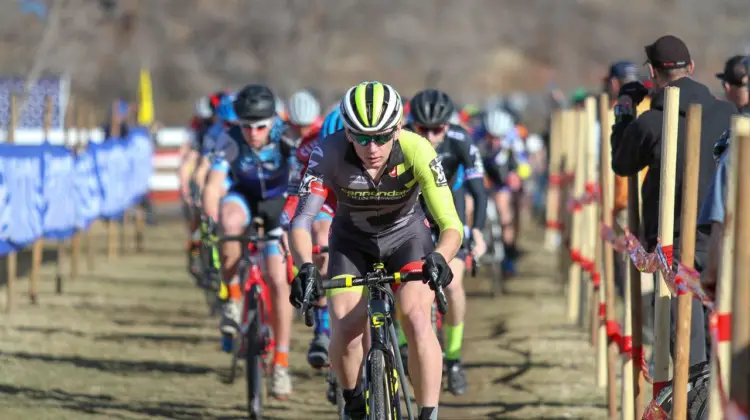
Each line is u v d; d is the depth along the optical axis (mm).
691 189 11664
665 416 12898
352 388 14062
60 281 32594
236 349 20953
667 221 12820
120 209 43812
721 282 9820
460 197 19781
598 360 20969
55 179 31672
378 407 12594
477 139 36500
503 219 35969
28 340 24719
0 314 28000
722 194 11188
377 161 13398
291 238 13766
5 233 26719
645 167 16781
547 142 45531
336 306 13977
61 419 17625
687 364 11922
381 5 145750
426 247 14648
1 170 25953
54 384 20469
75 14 87250
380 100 12992
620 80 22641
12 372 21188
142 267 40719
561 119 39781
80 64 95688
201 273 25703
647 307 22031
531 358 24109
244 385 21297
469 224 29234
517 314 30625
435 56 147000
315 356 18047
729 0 164000
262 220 19969
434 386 13617
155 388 20672
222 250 20500
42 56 59125
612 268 18203
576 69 168500
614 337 18172
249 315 18203
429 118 18203
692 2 165750
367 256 14648
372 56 144000
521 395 20453
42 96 50750
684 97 15891
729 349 9781
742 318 8492
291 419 18516
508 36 173250
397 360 13266
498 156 35281
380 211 14312
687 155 11625
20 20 81000
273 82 114688
